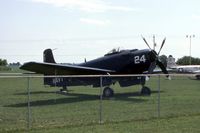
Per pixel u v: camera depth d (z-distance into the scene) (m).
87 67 23.25
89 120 12.48
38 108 16.06
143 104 17.59
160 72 26.69
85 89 28.20
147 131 10.42
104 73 23.20
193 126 11.19
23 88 30.34
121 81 23.17
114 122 11.85
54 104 17.69
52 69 22.03
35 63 19.94
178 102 18.64
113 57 24.00
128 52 23.73
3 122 12.12
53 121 12.26
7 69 96.44
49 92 25.70
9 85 35.22
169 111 14.89
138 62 23.31
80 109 15.72
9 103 18.12
